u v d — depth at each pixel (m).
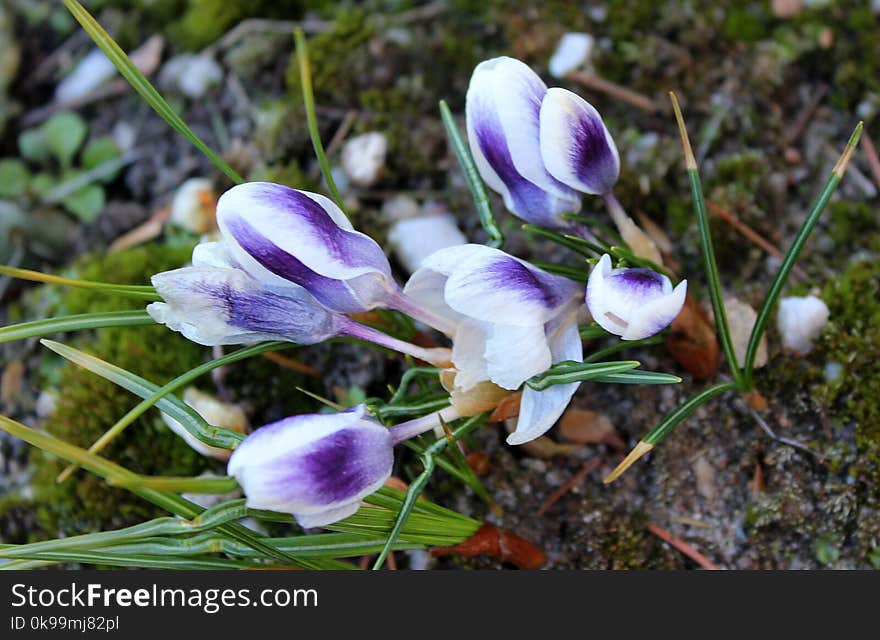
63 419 0.53
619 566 0.51
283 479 0.43
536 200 0.48
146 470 0.53
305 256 0.44
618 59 0.57
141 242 0.58
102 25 0.61
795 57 0.57
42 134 0.60
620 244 0.53
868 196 0.55
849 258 0.54
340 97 0.58
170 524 0.44
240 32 0.59
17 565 0.47
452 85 0.58
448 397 0.47
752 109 0.56
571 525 0.51
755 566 0.50
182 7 0.61
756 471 0.51
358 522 0.46
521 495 0.52
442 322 0.46
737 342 0.52
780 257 0.54
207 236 0.56
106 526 0.53
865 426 0.51
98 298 0.55
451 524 0.48
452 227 0.55
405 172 0.56
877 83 0.56
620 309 0.45
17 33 0.62
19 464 0.54
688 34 0.57
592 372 0.45
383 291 0.46
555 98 0.46
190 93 0.59
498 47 0.58
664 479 0.52
